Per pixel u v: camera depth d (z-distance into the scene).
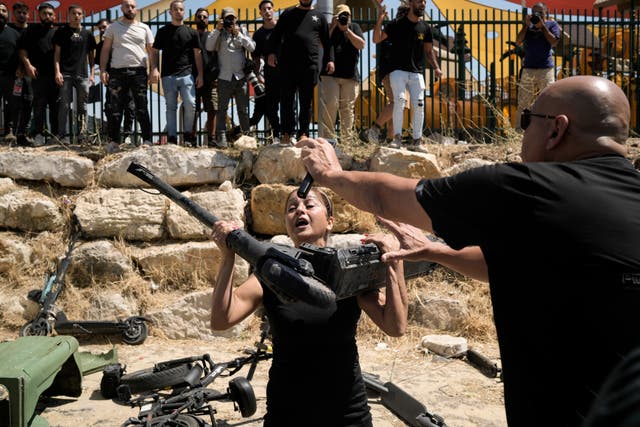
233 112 9.92
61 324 6.94
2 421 4.15
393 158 8.27
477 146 9.11
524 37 9.46
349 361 2.92
